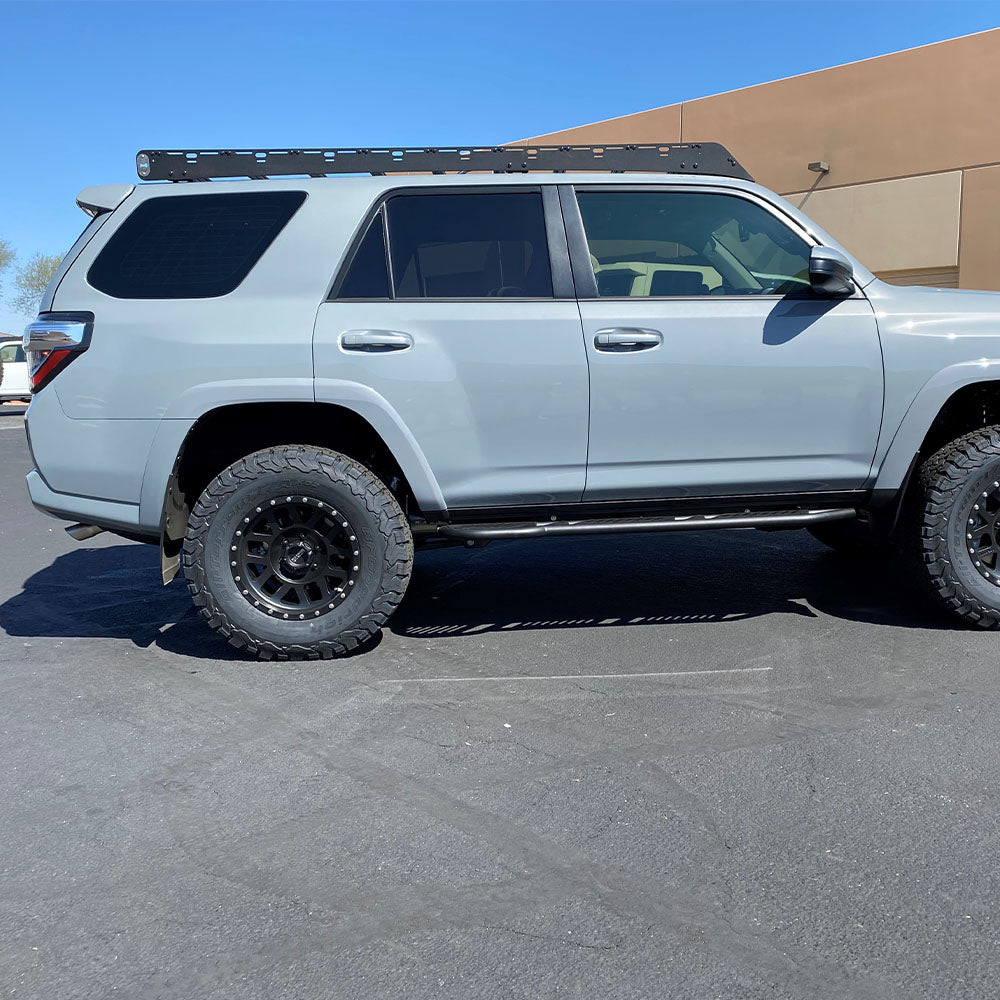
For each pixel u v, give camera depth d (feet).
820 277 12.41
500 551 19.53
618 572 17.38
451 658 12.82
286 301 12.29
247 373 12.09
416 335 12.23
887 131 48.98
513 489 12.62
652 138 58.49
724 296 12.88
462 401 12.32
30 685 12.16
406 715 10.81
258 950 6.59
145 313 12.27
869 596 15.31
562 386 12.42
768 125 53.47
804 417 12.82
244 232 12.59
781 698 11.04
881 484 13.15
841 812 8.30
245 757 9.78
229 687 11.90
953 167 46.96
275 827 8.30
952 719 10.28
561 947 6.52
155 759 9.80
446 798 8.75
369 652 13.15
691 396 12.59
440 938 6.66
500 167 13.17
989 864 7.43
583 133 60.70
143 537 13.19
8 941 6.77
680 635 13.58
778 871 7.39
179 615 15.47
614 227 13.01
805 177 52.44
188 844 8.05
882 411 12.90
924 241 48.52
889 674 11.73
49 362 12.37
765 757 9.45
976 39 45.34
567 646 13.23
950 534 12.84
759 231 13.34
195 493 13.33
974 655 12.36
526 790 8.86
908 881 7.22
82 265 12.62
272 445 13.23
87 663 13.01
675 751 9.66
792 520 12.71
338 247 12.46
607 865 7.54
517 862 7.61
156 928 6.88
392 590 12.41
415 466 12.35
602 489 12.76
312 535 12.51
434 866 7.59
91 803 8.85
